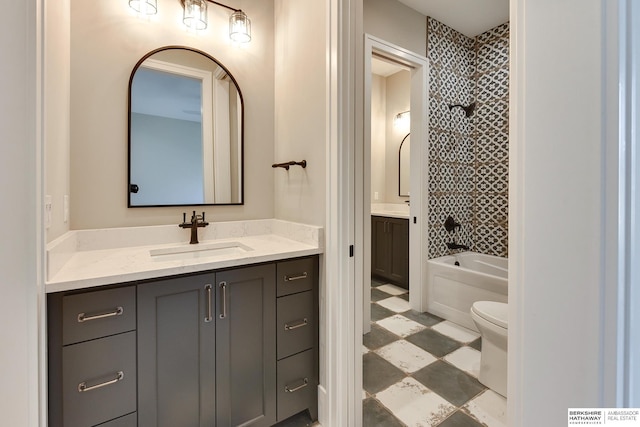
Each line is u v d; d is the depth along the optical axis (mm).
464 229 3135
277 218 2008
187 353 1217
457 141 3041
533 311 498
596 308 430
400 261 3426
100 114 1507
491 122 3012
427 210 2797
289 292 1458
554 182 468
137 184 1612
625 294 416
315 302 1540
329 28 1386
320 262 1547
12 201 854
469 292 2461
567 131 452
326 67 1427
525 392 512
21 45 851
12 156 849
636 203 421
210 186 1826
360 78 1420
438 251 2920
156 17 1653
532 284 499
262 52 1978
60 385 984
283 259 1436
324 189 1519
